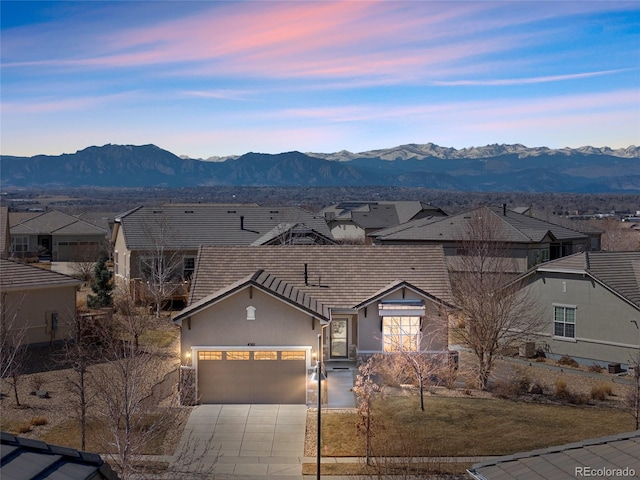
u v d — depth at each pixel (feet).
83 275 169.17
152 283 135.54
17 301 99.50
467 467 61.16
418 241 181.27
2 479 22.99
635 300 98.32
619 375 97.45
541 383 92.27
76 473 25.23
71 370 90.12
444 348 93.20
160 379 82.89
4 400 78.07
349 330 96.07
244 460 64.64
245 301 82.99
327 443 68.23
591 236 221.66
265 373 83.10
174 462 63.00
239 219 170.81
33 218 241.14
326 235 170.91
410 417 74.59
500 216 179.32
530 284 110.42
